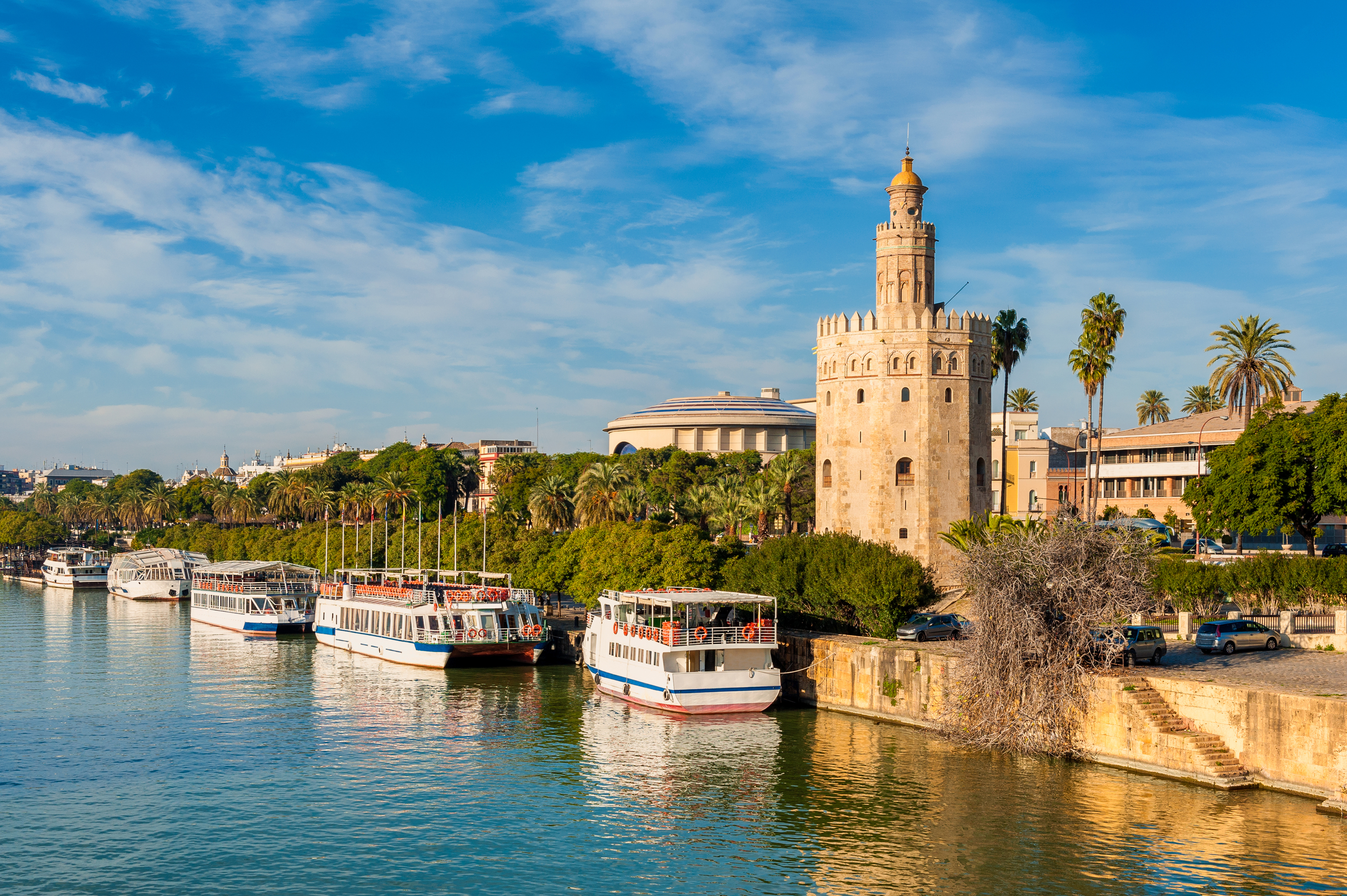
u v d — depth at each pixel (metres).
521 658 87.00
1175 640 65.44
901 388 89.31
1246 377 93.25
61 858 41.56
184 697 73.44
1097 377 90.50
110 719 65.75
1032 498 140.75
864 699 64.31
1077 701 52.41
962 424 90.00
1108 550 54.94
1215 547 108.69
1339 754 43.69
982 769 51.53
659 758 55.03
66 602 156.88
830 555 73.69
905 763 53.06
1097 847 40.97
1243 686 47.59
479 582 108.06
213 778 52.31
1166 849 40.47
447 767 54.09
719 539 91.12
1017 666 53.38
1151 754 49.12
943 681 59.16
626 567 83.75
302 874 40.12
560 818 46.09
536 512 134.88
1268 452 76.12
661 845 42.78
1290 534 80.56
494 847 42.78
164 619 129.25
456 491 199.88
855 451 90.88
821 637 68.62
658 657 65.62
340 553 143.62
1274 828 41.94
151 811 47.25
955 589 84.12
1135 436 130.12
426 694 73.69
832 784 49.81
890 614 69.75
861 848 41.81
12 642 104.81
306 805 48.09
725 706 64.94
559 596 107.31
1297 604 67.06
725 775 51.72
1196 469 120.81
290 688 76.75
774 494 118.19
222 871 40.38
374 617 93.88
